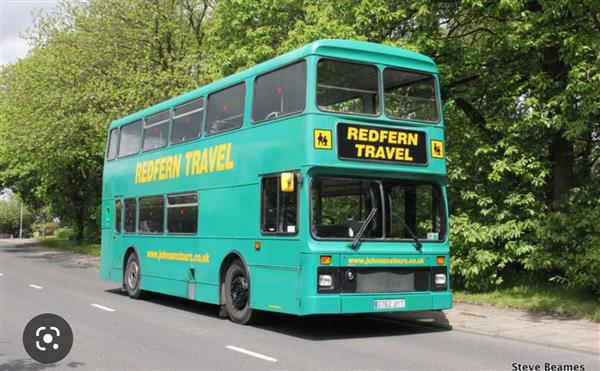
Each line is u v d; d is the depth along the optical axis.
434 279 10.74
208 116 13.20
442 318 12.16
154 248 15.19
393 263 10.33
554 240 13.12
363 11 15.13
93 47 29.03
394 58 10.86
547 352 9.16
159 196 15.07
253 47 21.11
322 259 9.78
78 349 9.23
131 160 16.86
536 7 14.87
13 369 7.94
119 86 28.53
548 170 14.14
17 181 48.66
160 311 13.77
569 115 13.54
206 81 26.47
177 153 14.36
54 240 58.31
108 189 18.30
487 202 14.43
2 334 10.41
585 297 12.97
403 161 10.59
